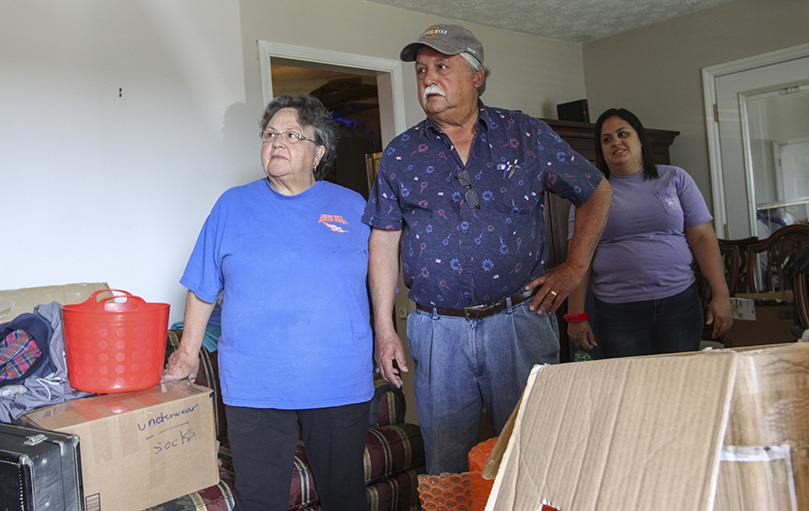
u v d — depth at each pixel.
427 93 1.54
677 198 2.35
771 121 3.94
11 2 2.45
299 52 3.27
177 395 1.81
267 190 1.63
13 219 2.42
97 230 2.61
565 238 3.66
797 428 0.54
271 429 1.54
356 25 3.52
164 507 1.75
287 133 1.59
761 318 2.98
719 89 4.12
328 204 1.66
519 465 0.66
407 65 3.74
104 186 2.63
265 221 1.59
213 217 1.63
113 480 1.63
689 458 0.51
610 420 0.58
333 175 5.13
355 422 1.60
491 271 1.54
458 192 1.56
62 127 2.54
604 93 4.66
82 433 1.58
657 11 4.12
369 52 3.57
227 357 1.56
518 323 1.58
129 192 2.70
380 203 1.67
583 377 0.65
